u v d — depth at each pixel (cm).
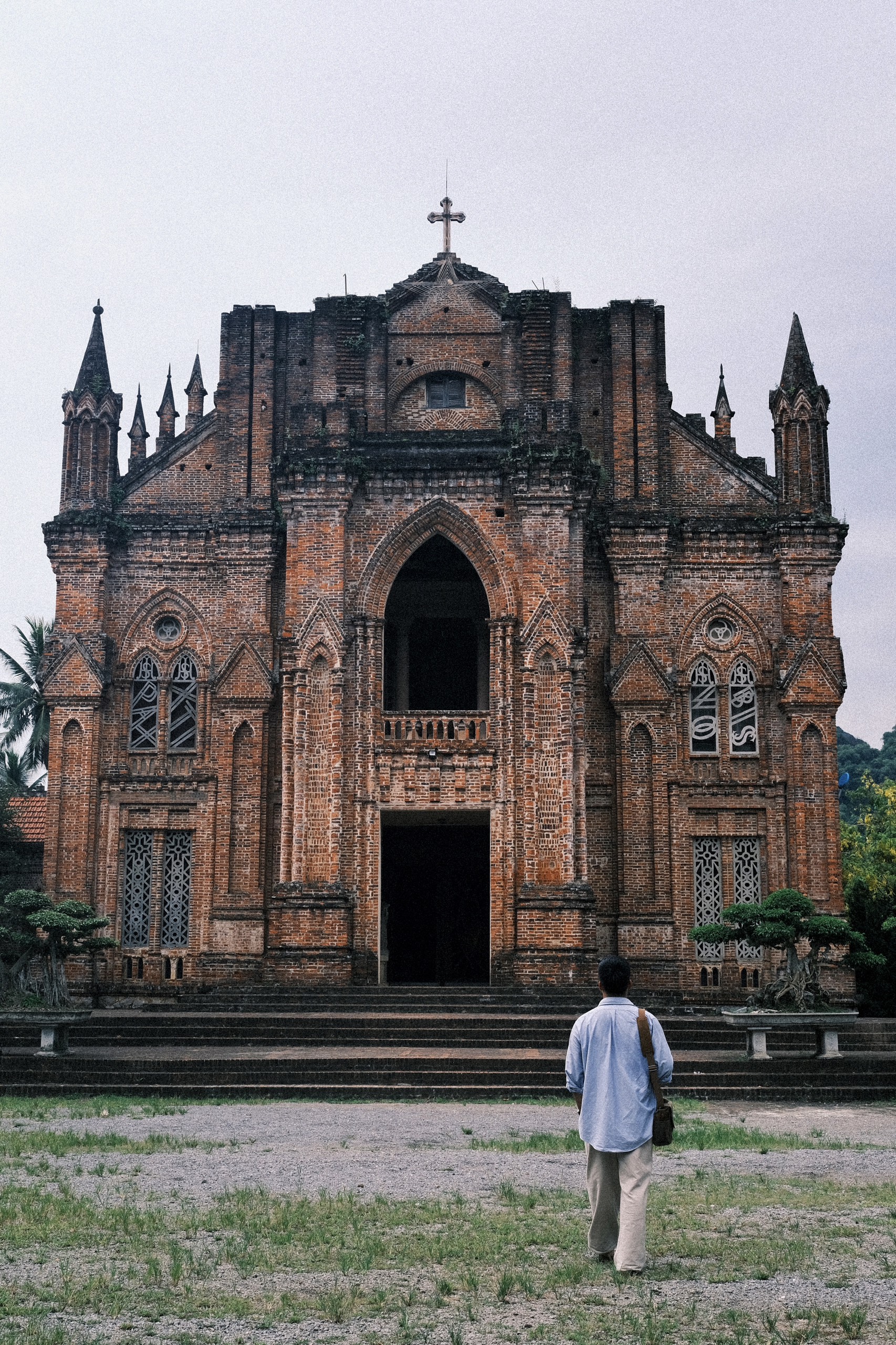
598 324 3884
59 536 3712
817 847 3559
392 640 4056
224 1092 2267
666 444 3812
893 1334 936
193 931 3606
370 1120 1994
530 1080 2314
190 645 3734
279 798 3612
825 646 3619
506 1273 1081
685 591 3703
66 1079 2322
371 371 3759
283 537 3712
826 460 3731
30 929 3525
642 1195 1096
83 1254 1154
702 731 3666
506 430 3619
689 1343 914
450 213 3981
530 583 3434
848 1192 1409
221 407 3850
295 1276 1091
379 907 3412
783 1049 2600
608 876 3584
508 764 3397
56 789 3622
